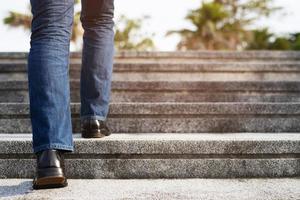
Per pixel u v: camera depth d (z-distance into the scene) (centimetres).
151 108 242
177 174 180
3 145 177
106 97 195
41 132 140
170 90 318
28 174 177
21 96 318
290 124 246
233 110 244
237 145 181
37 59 144
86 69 191
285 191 153
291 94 320
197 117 244
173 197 143
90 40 190
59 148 141
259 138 189
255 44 2128
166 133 238
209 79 406
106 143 179
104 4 188
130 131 241
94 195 144
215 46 2169
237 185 164
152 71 406
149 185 163
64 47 149
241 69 407
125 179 177
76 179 176
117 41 1756
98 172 179
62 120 143
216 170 180
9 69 393
